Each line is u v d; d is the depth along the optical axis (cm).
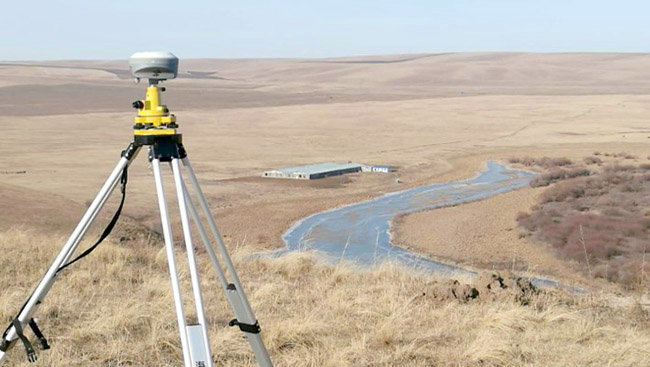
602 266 4066
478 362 612
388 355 621
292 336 659
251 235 5709
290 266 1020
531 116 18188
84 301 764
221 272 436
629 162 9906
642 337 676
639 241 4847
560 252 4659
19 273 898
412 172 9719
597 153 10925
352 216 6581
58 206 3925
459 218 6178
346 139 14312
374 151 12288
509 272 916
